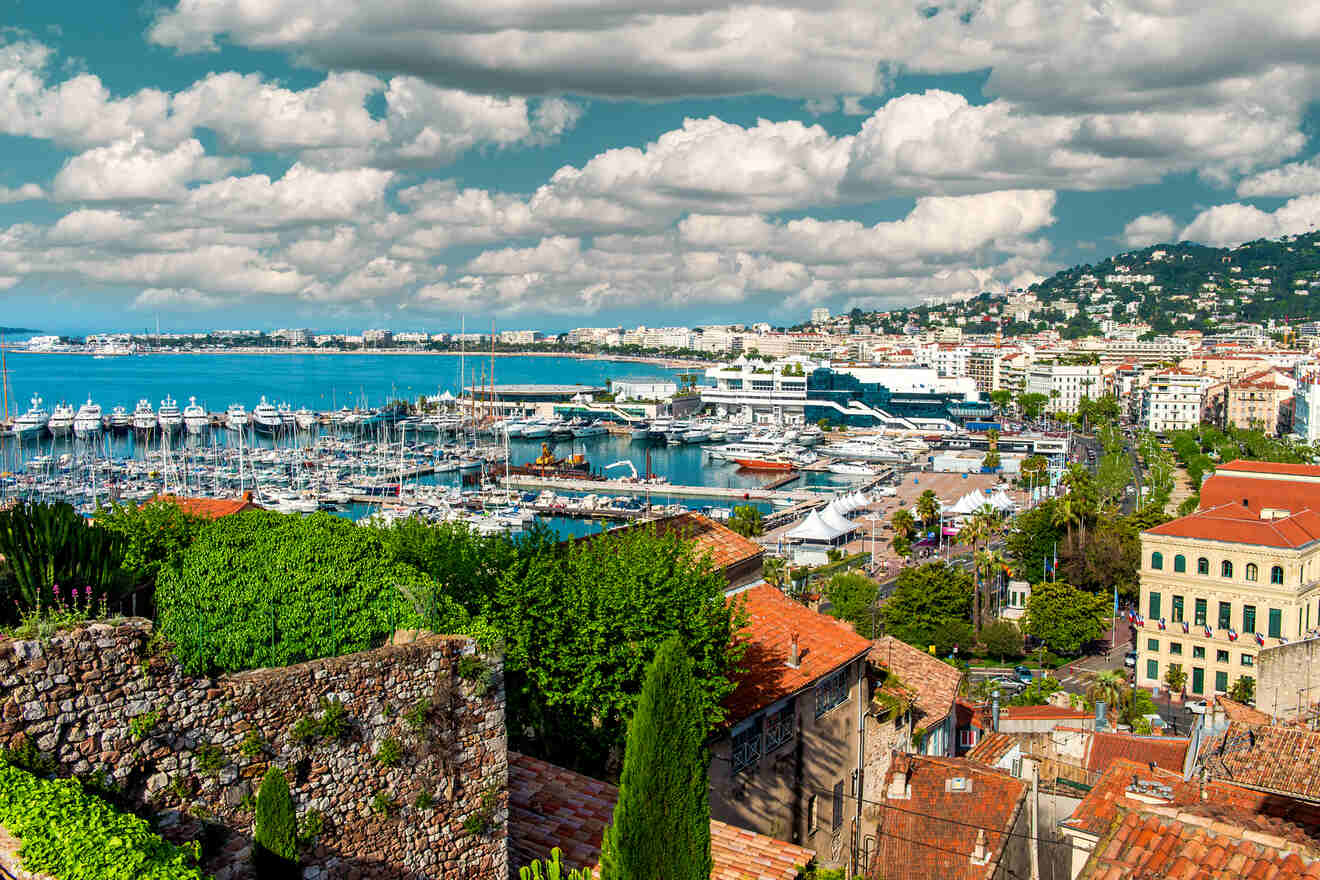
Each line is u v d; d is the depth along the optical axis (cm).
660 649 2428
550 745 3753
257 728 2212
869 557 18000
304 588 2525
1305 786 2983
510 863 2900
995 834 4138
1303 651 5781
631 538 4238
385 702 2442
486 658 2670
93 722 1975
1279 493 11519
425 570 3662
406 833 2475
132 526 3447
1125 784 3931
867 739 5069
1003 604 14412
